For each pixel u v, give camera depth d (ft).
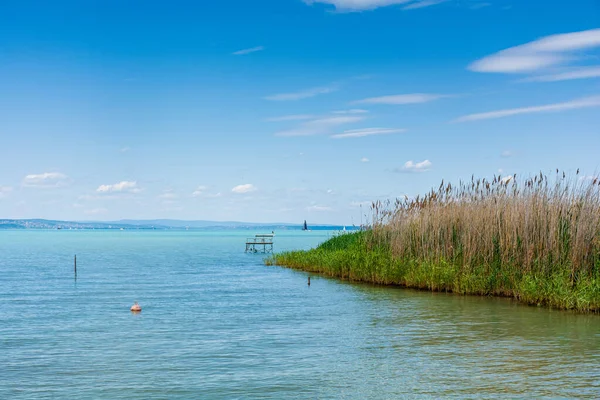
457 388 49.93
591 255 90.48
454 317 83.82
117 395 49.34
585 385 50.26
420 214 122.01
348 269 143.02
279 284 136.05
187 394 49.55
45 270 185.88
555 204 94.73
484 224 106.22
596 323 77.77
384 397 48.01
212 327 79.82
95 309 97.55
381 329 76.43
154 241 585.22
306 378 53.83
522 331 72.95
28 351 65.41
